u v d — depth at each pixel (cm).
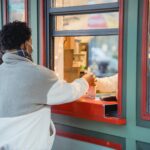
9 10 315
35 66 211
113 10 239
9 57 213
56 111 269
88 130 254
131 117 227
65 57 294
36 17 284
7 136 209
